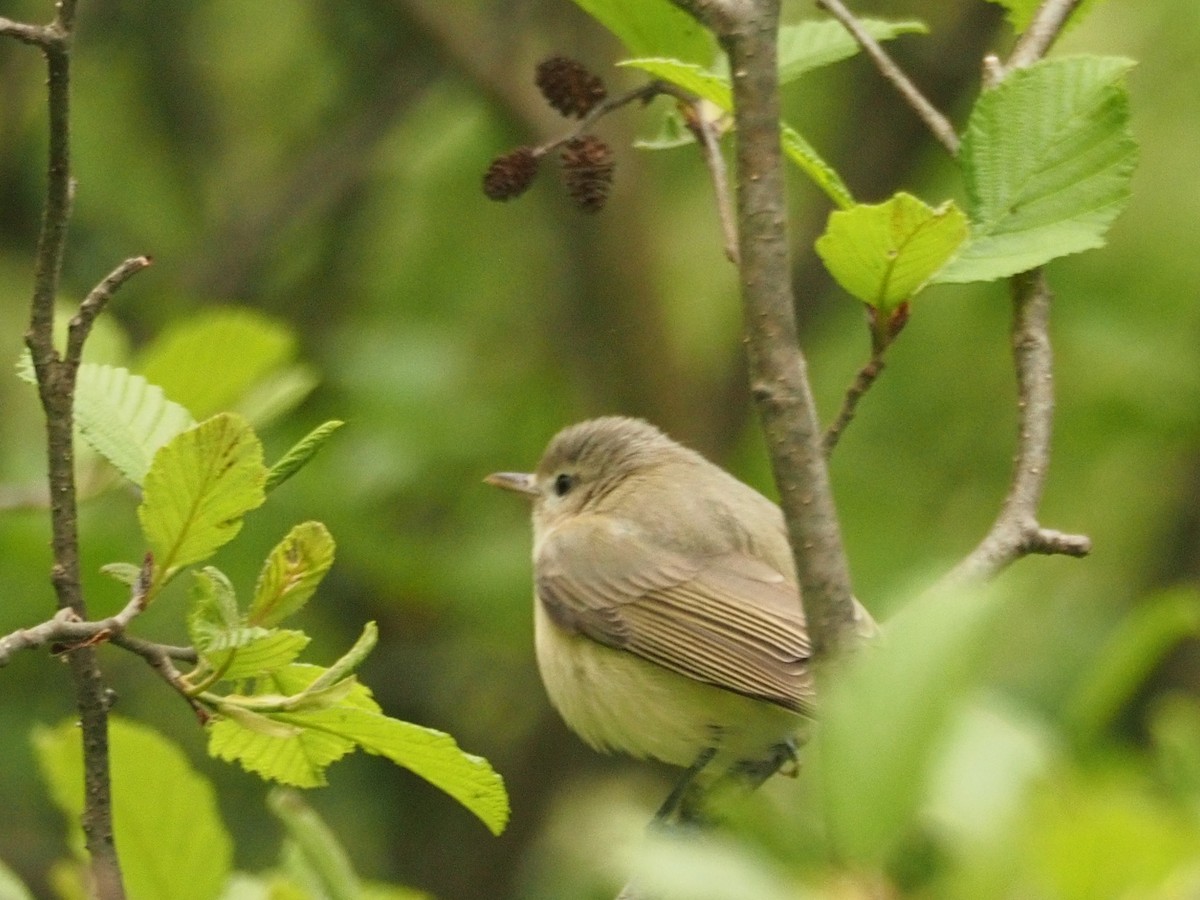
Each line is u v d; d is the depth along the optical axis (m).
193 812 5.65
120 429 5.19
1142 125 14.64
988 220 5.69
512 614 13.27
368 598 13.50
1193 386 14.01
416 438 13.12
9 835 13.14
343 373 13.41
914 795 3.02
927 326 14.82
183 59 15.28
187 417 5.28
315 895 5.50
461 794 5.04
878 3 14.64
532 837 13.90
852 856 3.04
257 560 12.11
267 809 13.78
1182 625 4.29
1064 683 13.07
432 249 15.32
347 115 15.13
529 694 14.55
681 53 6.56
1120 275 14.33
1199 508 14.65
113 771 5.62
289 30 15.79
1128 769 4.45
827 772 3.08
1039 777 3.62
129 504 10.83
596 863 3.21
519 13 13.84
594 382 14.27
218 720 4.75
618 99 6.28
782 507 4.95
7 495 9.27
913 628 3.05
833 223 5.20
